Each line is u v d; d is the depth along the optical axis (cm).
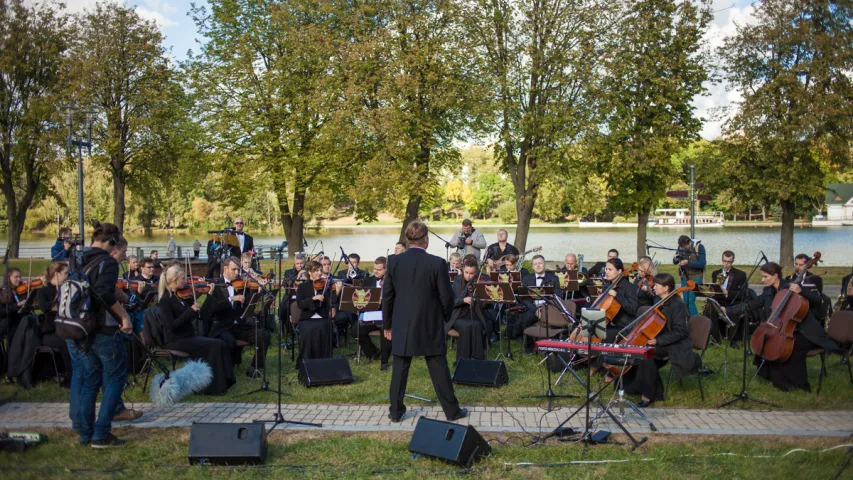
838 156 1367
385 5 2044
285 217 2523
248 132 2291
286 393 727
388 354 846
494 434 579
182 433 589
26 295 859
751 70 2075
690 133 2025
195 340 730
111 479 485
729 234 4194
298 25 2256
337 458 523
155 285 1023
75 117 2234
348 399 701
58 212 4262
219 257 1433
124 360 567
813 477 473
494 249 1262
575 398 696
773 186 2075
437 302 616
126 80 2480
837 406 662
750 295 999
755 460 510
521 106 2048
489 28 1995
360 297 828
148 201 4400
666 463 504
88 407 548
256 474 492
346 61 2011
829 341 726
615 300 754
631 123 1989
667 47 1956
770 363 736
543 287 850
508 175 2469
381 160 2042
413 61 1948
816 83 1223
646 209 2111
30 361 741
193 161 2412
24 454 533
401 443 555
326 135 2086
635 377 684
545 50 1995
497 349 963
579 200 2155
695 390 724
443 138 2295
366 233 4919
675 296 691
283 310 1030
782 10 1630
